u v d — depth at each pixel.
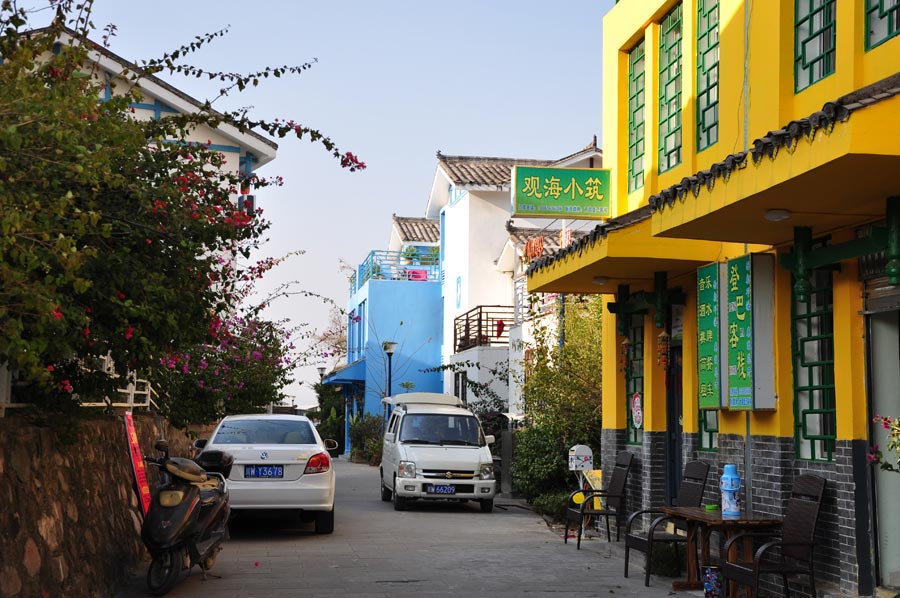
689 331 11.85
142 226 7.60
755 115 9.87
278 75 8.39
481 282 35.47
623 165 13.58
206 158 8.81
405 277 42.84
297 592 9.77
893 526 8.34
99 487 9.61
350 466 36.31
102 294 7.40
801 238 8.81
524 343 20.94
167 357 10.72
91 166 6.05
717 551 11.00
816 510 8.31
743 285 9.84
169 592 9.63
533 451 18.55
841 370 8.62
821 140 6.63
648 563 10.17
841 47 8.48
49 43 6.87
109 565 9.22
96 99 6.57
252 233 8.95
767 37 9.63
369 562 11.84
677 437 12.69
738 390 9.82
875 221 8.33
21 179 6.12
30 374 5.51
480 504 19.52
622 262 11.29
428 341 41.66
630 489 13.60
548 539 14.31
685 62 11.69
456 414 20.38
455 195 38.16
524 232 28.66
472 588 10.07
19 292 5.14
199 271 8.31
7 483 6.88
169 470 9.33
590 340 18.42
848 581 8.38
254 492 13.75
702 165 11.29
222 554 12.44
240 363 19.53
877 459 7.66
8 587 6.47
